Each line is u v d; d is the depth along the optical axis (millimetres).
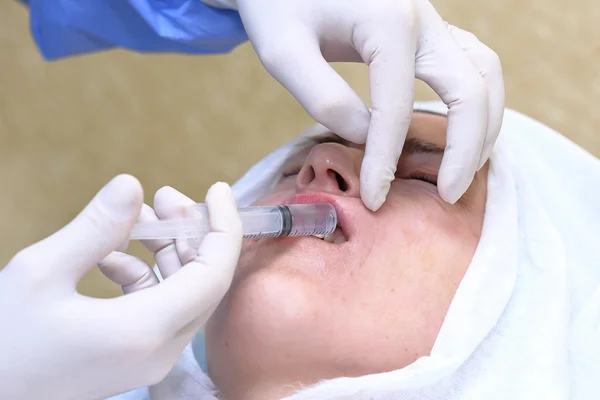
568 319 873
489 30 1689
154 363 697
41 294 642
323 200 847
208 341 869
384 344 784
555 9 1662
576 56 1658
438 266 833
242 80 1910
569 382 850
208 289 676
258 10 914
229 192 712
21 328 639
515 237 893
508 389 809
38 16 1319
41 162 1997
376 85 849
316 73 869
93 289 1807
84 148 1988
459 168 850
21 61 2012
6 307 639
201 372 895
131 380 691
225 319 798
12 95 2014
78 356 648
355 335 774
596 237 1019
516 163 1000
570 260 990
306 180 922
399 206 871
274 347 766
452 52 883
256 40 919
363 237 822
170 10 1078
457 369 807
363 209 841
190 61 1937
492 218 900
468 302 811
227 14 1089
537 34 1673
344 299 779
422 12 895
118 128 1980
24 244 1959
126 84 1978
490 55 970
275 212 783
